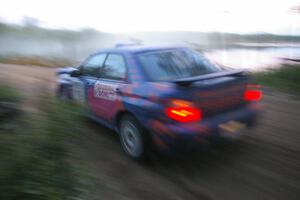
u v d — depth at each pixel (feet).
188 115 12.78
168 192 12.37
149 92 13.98
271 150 15.98
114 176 13.70
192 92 12.85
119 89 15.66
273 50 51.29
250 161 14.84
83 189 11.52
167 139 13.17
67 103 14.80
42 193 10.00
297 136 17.83
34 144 11.80
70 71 21.63
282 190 12.34
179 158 15.28
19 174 10.30
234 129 13.96
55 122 12.92
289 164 14.46
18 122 14.47
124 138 15.94
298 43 51.47
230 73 14.15
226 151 15.94
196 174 13.79
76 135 13.97
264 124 20.01
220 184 12.91
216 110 13.57
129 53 16.31
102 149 16.63
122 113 15.81
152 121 13.70
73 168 12.21
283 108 23.97
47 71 48.24
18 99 18.78
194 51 17.48
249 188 12.54
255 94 15.05
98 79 17.90
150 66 15.40
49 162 11.28
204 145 13.32
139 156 14.71
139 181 13.25
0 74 42.65
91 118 19.03
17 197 9.75
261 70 38.24
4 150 11.00
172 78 14.96
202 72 15.71
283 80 32.65
